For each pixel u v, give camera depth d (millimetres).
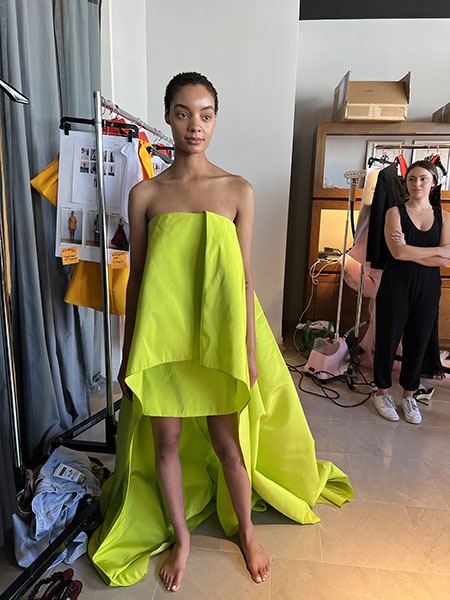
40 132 1700
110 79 2309
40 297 1663
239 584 1188
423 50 3266
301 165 3547
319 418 2182
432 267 2098
